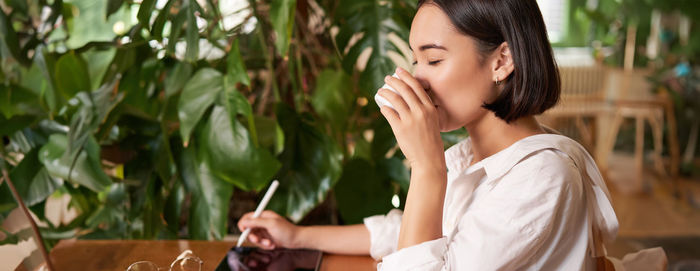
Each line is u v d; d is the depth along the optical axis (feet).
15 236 3.79
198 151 4.41
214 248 3.34
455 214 2.97
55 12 4.71
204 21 4.88
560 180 2.44
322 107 4.82
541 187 2.43
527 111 2.65
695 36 15.74
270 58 4.88
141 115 4.67
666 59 15.67
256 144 4.17
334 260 3.30
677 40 16.74
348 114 5.00
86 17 5.88
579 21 18.94
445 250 2.54
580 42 19.01
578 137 15.49
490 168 2.67
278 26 3.87
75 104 4.76
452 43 2.57
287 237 3.39
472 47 2.57
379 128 4.81
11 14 4.66
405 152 2.64
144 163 4.66
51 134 4.50
